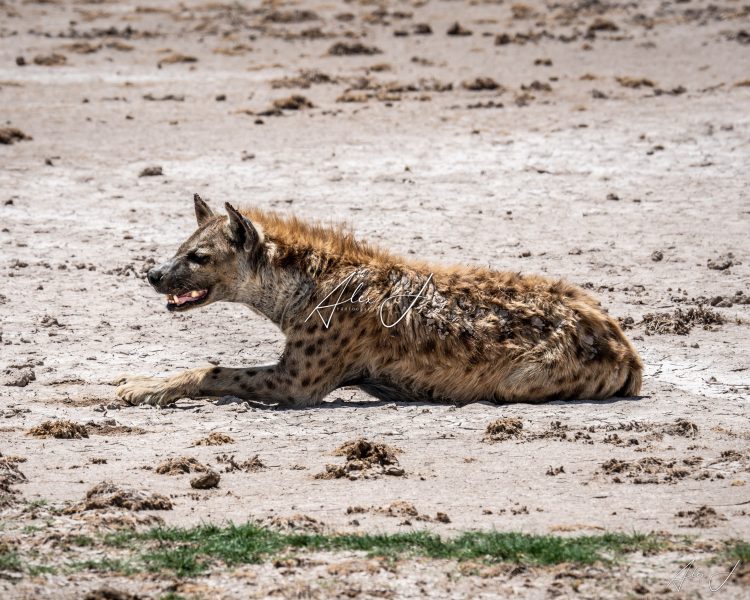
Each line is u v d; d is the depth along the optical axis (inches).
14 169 2571.4
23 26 4985.2
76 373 1400.1
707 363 1423.5
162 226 2181.3
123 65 4089.6
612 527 858.8
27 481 987.9
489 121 3063.5
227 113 3206.2
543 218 2236.7
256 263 1280.8
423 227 2175.2
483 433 1139.3
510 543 808.9
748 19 4667.8
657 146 2728.8
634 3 5241.1
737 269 1910.7
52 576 772.0
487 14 5167.3
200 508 917.8
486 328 1238.9
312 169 2598.4
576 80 3654.0
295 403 1262.3
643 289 1800.0
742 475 986.1
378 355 1251.2
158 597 739.4
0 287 1808.6
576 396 1254.9
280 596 738.2
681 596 730.8
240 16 5300.2
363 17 5088.6
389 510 901.2
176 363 1445.6
